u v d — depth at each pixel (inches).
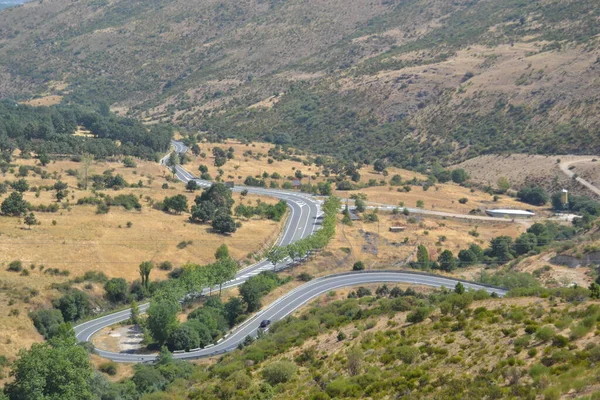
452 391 2124.8
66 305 4552.2
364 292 4778.5
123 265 5374.0
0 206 5940.0
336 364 2714.1
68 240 5551.2
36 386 3029.0
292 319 4138.8
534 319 2479.1
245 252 5944.9
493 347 2352.4
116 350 4128.9
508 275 5206.7
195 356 3956.7
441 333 2637.8
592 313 2356.1
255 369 3038.9
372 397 2282.2
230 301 4726.9
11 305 4306.1
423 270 5654.5
